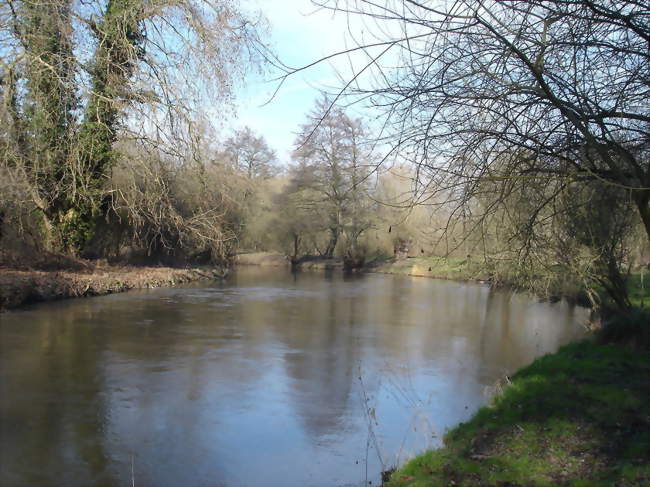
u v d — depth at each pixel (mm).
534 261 6914
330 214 42125
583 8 4195
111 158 19625
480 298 23281
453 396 8836
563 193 5641
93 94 18078
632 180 4863
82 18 17766
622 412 6277
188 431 7062
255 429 7207
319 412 7922
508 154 5027
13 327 13039
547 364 8820
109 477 5738
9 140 16281
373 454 6430
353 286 28234
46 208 18891
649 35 4137
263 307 18641
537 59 4215
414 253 38688
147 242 24734
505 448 5582
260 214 46375
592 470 4789
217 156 21297
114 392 8516
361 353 11961
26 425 7043
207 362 10594
